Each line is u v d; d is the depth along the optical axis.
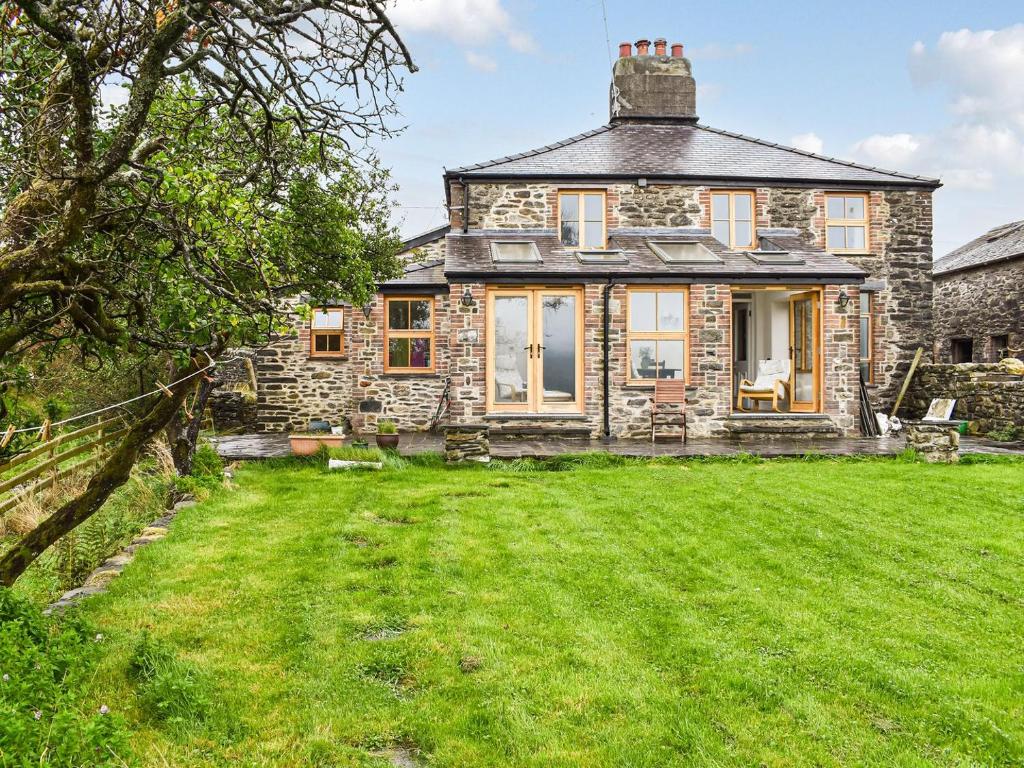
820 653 4.52
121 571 5.96
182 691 3.80
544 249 14.24
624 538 6.99
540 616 5.06
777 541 6.91
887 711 3.88
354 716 3.79
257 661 4.39
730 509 8.09
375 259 12.59
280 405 16.23
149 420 4.39
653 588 5.63
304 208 9.23
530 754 3.46
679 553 6.52
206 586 5.61
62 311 3.38
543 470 10.88
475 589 5.59
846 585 5.76
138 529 7.41
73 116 3.27
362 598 5.38
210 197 4.02
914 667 4.36
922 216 16.38
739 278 13.15
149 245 4.10
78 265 3.33
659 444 12.67
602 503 8.39
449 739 3.59
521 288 13.34
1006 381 13.99
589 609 5.23
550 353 13.43
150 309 4.15
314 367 16.25
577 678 4.18
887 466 10.87
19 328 3.38
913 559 6.38
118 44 3.24
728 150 16.73
